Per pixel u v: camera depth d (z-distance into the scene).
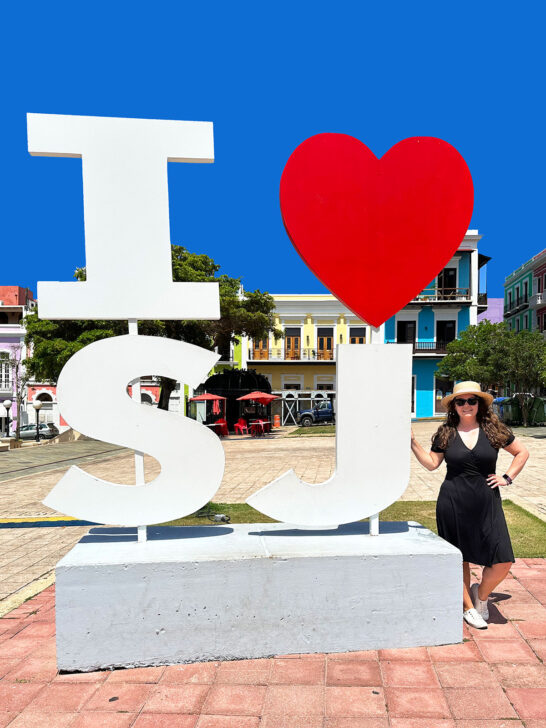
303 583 2.82
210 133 3.17
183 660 2.75
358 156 3.20
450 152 3.29
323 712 2.26
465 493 3.05
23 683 2.57
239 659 2.78
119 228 3.10
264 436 22.30
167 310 3.12
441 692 2.40
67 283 3.05
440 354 30.00
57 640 2.68
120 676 2.63
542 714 2.22
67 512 3.00
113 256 3.09
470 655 2.75
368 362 3.17
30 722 2.22
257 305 23.08
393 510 6.21
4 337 32.38
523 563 4.20
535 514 5.81
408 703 2.31
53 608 3.59
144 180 3.12
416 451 3.28
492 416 3.13
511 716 2.21
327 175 3.17
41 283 3.03
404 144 3.25
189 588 2.76
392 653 2.80
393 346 3.19
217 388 24.27
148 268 3.11
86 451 18.41
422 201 3.26
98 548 2.98
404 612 2.86
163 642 2.74
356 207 3.20
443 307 30.30
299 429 25.11
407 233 3.26
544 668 2.60
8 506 7.94
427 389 30.62
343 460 3.16
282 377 33.38
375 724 2.17
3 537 5.81
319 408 28.36
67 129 3.05
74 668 2.69
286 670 2.64
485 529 3.01
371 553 2.86
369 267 3.24
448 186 3.29
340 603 2.84
